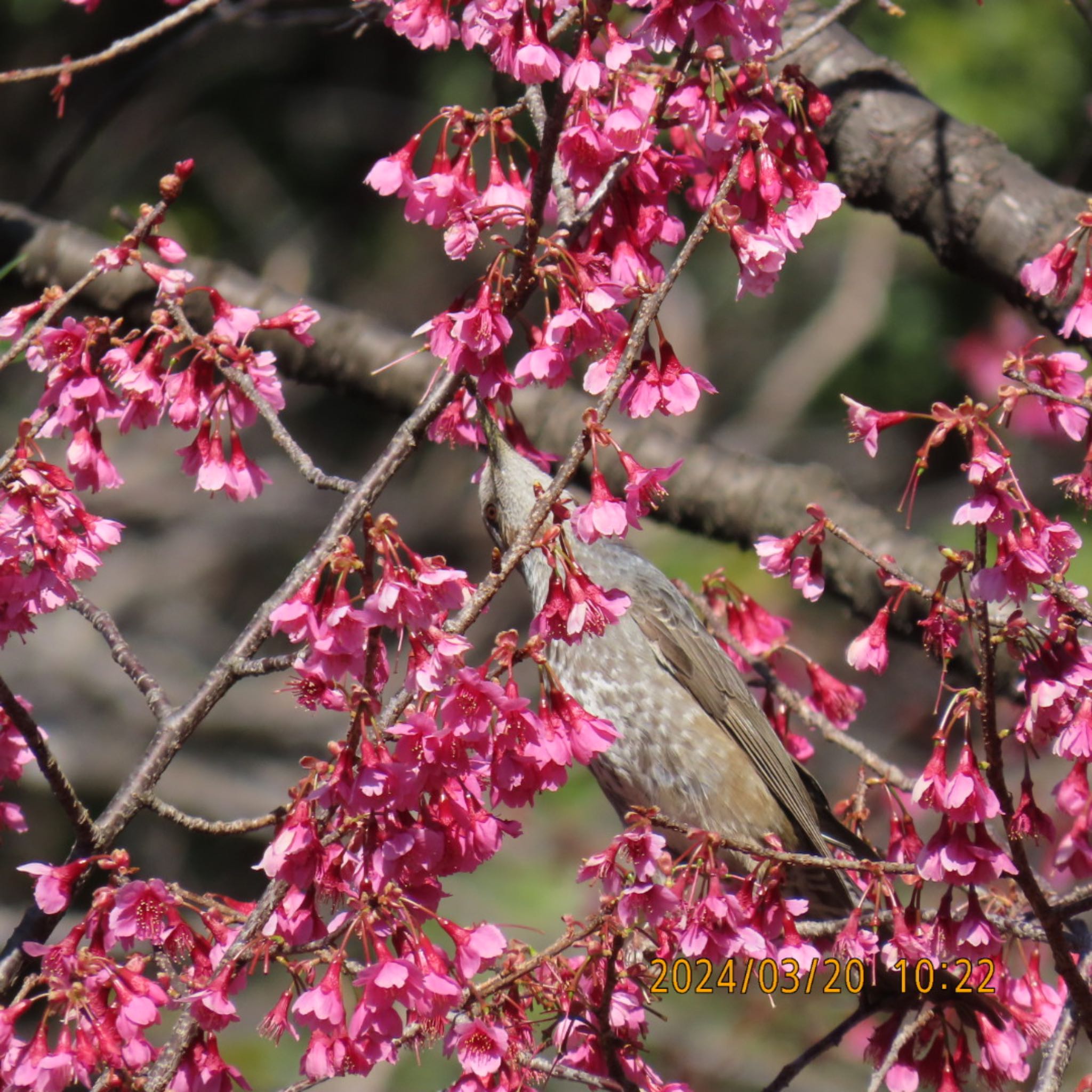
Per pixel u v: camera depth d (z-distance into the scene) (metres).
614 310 5.30
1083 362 5.34
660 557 15.00
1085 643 5.35
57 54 19.31
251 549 20.08
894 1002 6.29
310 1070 4.74
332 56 20.36
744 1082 12.77
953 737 16.84
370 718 4.62
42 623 18.77
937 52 14.21
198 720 5.78
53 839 16.56
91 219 19.44
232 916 5.20
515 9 5.24
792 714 9.56
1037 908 5.21
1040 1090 5.43
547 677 4.87
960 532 16.95
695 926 5.34
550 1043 5.91
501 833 4.94
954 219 8.90
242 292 10.26
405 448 6.02
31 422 5.34
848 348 18.70
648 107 5.39
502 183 5.45
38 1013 11.90
